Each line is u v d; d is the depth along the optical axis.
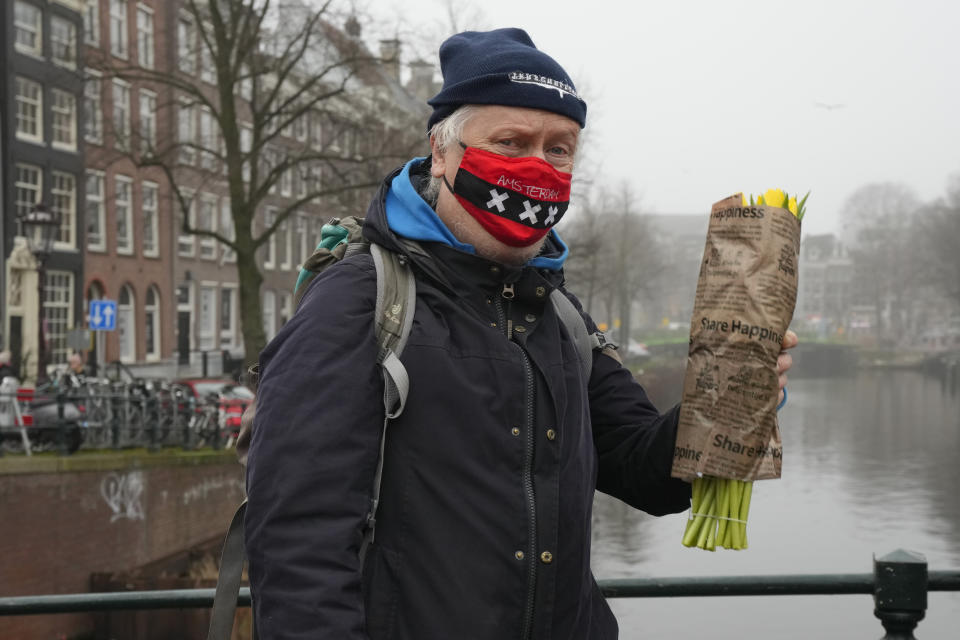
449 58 1.69
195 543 13.69
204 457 13.87
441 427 1.52
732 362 1.65
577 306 1.86
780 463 1.69
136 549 12.34
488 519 1.51
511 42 1.66
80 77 19.11
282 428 1.46
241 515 1.64
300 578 1.40
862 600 15.92
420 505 1.51
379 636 1.48
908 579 2.34
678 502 1.84
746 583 2.38
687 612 15.34
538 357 1.61
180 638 11.47
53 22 24.23
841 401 53.56
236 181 18.30
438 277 1.60
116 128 20.17
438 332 1.56
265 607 1.42
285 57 18.30
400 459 1.52
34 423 12.20
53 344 24.78
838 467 30.45
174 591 2.48
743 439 1.65
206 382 19.58
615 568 18.22
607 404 1.88
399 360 1.53
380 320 1.55
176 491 13.21
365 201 19.05
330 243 1.73
